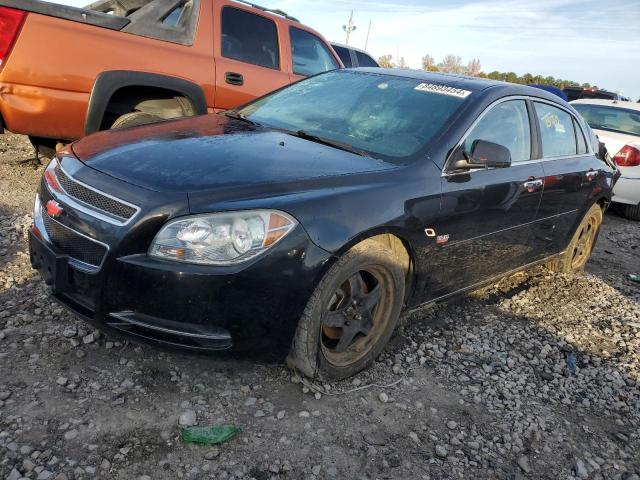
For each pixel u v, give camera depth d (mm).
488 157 3219
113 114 4984
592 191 4820
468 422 2826
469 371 3301
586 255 5430
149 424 2383
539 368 3504
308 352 2613
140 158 2646
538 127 4141
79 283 2445
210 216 2305
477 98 3537
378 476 2344
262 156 2789
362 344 2980
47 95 4273
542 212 4129
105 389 2549
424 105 3520
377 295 2936
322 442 2463
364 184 2756
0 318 2965
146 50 4797
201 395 2613
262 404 2625
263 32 5914
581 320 4344
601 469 2684
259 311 2377
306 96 3939
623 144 7926
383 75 3996
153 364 2775
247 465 2260
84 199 2490
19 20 4066
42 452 2145
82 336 2900
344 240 2529
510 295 4594
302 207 2453
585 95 19781
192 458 2244
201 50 5254
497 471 2521
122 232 2311
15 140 6652
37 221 2773
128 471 2129
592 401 3256
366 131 3377
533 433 2836
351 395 2836
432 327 3766
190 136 3051
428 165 3080
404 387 3004
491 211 3475
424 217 2955
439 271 3268
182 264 2281
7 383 2480
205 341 2354
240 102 5629
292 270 2395
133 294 2316
